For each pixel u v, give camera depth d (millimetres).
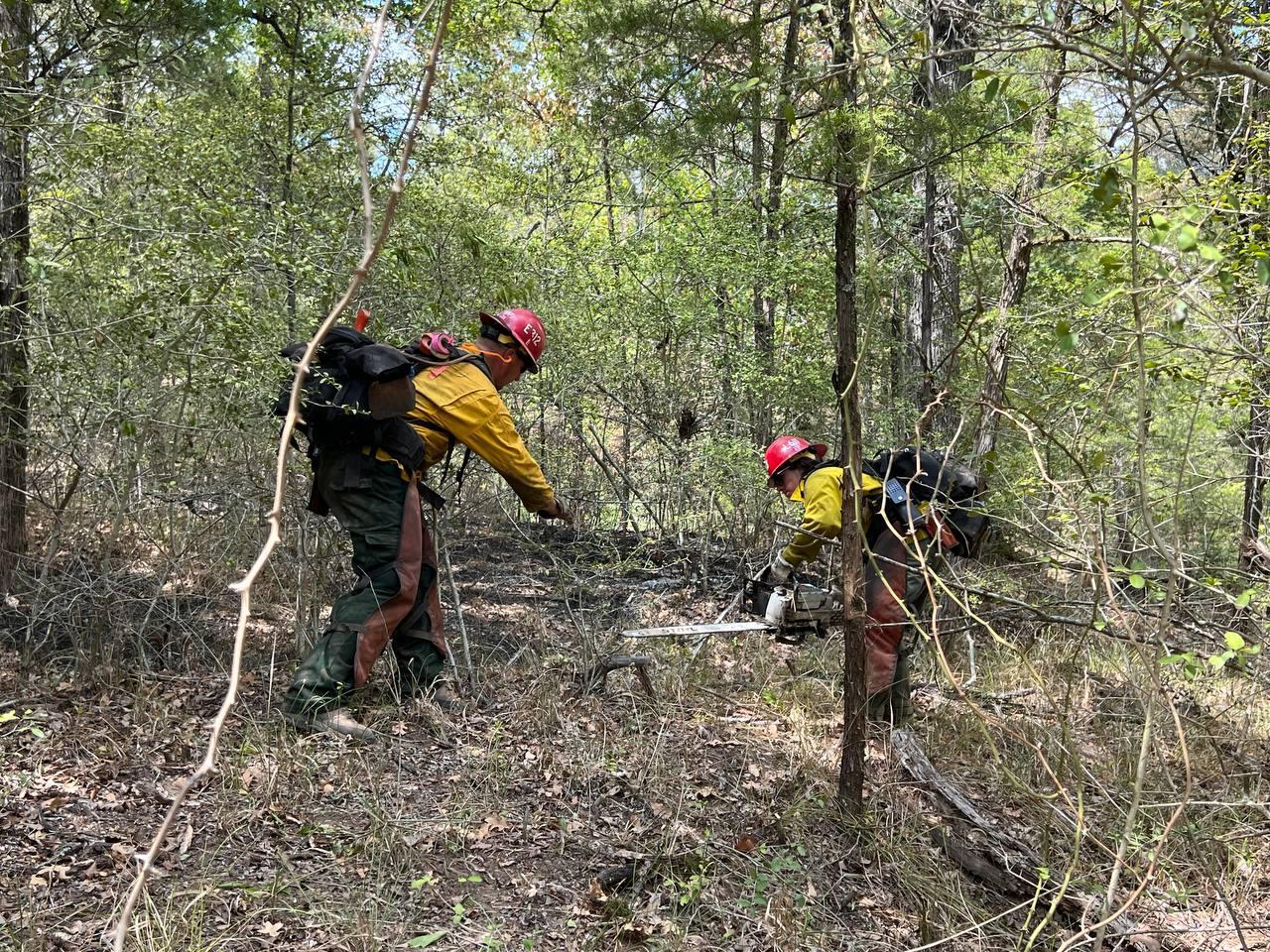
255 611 5434
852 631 3871
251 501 5043
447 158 6031
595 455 8219
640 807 3875
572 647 5566
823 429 7672
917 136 3516
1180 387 4828
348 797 3623
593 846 3557
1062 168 5348
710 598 6848
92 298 4211
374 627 4211
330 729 4070
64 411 4520
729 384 8180
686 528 8289
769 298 7816
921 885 3531
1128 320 3982
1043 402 4051
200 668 4648
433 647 4621
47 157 4320
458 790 3750
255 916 2863
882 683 4770
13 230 4801
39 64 4953
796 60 3613
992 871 3670
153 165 4309
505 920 3078
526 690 4859
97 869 2990
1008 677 5695
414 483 4383
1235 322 3721
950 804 3994
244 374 4160
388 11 1296
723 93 3578
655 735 4500
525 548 7723
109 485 4613
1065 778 4383
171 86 5363
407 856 3260
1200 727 4535
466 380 4438
